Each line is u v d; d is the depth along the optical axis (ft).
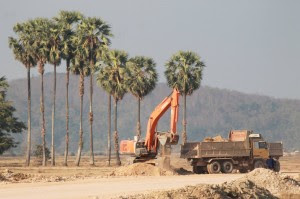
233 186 344.49
